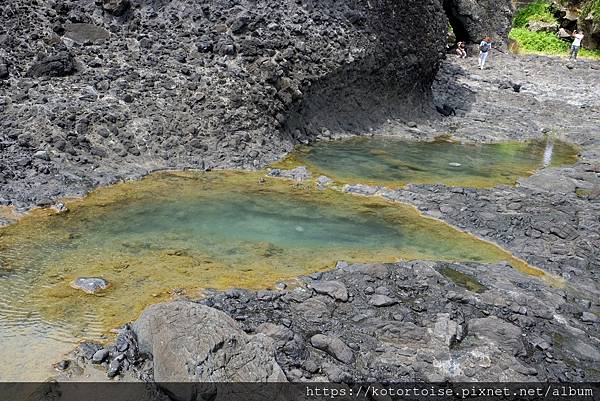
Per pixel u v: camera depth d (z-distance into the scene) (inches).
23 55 400.8
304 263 259.0
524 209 343.3
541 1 1216.2
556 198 368.8
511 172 441.7
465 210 336.2
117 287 228.1
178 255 258.5
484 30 1046.4
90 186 328.2
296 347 191.0
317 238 287.7
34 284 227.6
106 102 387.9
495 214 332.5
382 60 534.0
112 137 370.6
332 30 497.4
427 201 348.5
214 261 255.3
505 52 1056.8
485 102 715.4
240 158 394.3
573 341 213.6
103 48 430.3
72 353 185.8
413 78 586.6
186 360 166.1
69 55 407.2
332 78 490.6
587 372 196.4
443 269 260.7
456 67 892.0
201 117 406.3
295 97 452.1
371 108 540.7
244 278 241.1
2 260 244.7
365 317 214.8
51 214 292.2
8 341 191.3
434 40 606.2
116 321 204.7
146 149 374.9
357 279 241.4
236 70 438.9
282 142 439.8
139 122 385.4
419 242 292.4
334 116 506.0
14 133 349.4
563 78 855.1
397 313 218.8
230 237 281.3
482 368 190.9
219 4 471.2
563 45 1126.4
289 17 483.5
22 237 266.4
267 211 317.7
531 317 226.1
